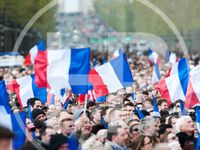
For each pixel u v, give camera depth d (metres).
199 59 70.75
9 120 24.88
